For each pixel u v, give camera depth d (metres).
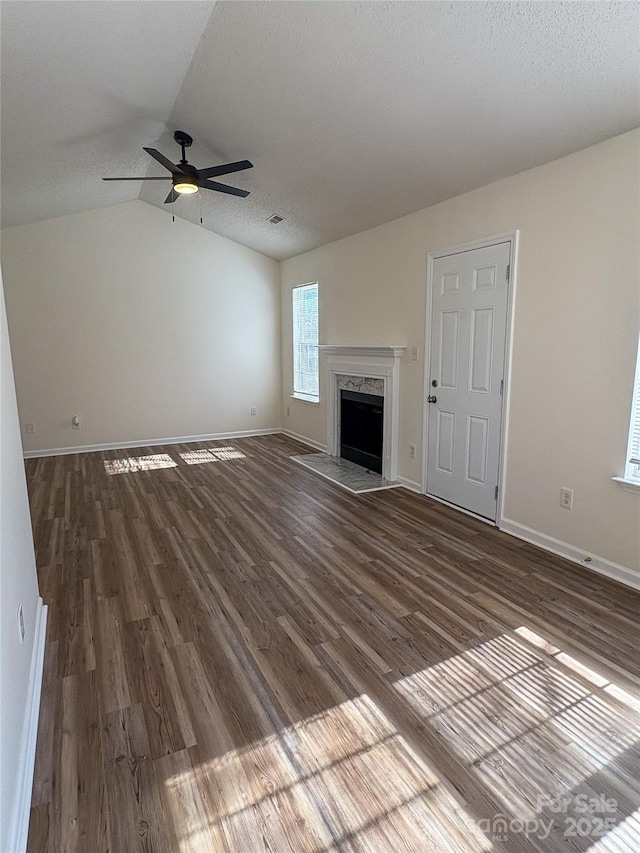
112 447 6.17
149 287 6.10
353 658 2.09
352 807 1.42
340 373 5.47
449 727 1.72
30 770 1.49
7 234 5.35
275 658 2.09
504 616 2.40
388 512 3.88
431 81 2.53
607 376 2.70
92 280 5.79
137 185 5.29
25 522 2.13
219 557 3.08
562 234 2.87
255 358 6.92
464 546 3.22
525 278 3.13
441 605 2.50
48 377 5.74
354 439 5.46
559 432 3.00
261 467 5.30
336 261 5.41
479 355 3.57
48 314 5.64
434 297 3.97
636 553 2.64
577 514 2.94
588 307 2.76
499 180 3.26
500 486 3.48
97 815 1.39
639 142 2.43
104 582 2.76
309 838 1.34
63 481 4.75
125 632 2.28
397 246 4.39
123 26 2.39
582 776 1.52
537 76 2.30
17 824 1.27
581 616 2.39
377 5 2.15
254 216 5.36
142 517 3.78
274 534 3.45
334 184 4.06
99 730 1.70
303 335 6.45
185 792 1.47
